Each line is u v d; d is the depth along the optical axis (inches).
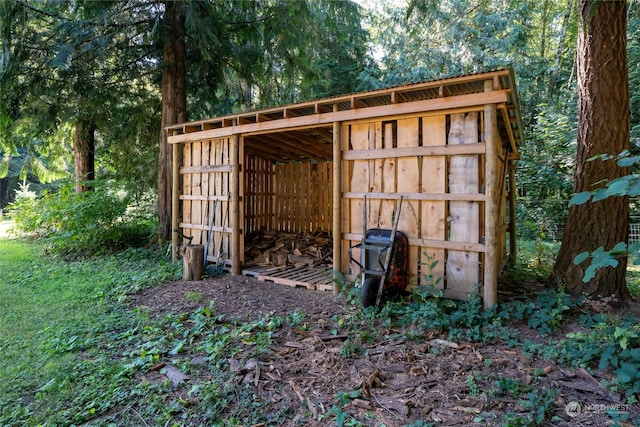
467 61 428.5
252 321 146.4
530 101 443.2
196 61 315.6
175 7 280.4
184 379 104.1
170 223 297.4
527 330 129.1
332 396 93.8
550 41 495.2
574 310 142.9
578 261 80.7
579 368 101.3
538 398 85.7
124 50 287.9
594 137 154.3
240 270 226.4
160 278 212.7
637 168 287.3
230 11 289.4
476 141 147.7
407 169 163.6
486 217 143.0
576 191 161.2
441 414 84.5
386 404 89.4
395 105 159.0
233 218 223.8
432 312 135.2
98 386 101.3
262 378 103.2
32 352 124.5
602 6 150.3
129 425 85.5
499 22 399.2
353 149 176.2
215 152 235.9
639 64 314.3
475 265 149.6
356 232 176.7
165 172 297.6
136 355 120.6
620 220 152.2
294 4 278.7
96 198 293.0
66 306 169.2
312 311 157.9
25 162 392.5
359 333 129.5
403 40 466.3
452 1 417.4
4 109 274.7
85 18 248.1
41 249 320.2
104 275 221.9
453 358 110.9
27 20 253.8
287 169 316.2
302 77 333.4
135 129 336.5
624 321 124.7
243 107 361.4
